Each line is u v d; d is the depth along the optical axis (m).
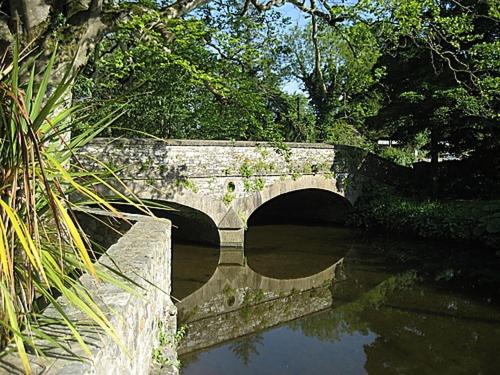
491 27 16.12
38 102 2.50
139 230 5.52
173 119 16.25
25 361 1.80
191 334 8.63
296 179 16.06
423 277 12.26
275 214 22.38
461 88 15.22
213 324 9.18
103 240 6.73
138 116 15.59
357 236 17.28
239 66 9.99
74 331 2.01
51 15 5.37
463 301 10.39
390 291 11.17
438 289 11.25
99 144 11.89
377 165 18.88
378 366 7.26
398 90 18.95
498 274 12.38
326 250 15.18
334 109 24.42
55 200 2.09
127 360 2.90
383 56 18.92
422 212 16.61
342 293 11.10
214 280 12.04
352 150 18.00
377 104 23.69
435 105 17.16
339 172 17.69
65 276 2.33
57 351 2.13
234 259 13.84
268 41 12.09
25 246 1.90
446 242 15.76
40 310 2.71
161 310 5.27
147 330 4.10
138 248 4.49
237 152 14.45
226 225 14.30
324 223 20.06
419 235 16.52
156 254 4.80
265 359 7.52
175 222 15.50
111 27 5.81
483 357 7.57
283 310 10.03
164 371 4.42
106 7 6.50
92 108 3.78
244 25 10.70
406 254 14.62
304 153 16.41
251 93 9.95
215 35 9.41
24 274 2.31
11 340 2.16
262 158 15.05
